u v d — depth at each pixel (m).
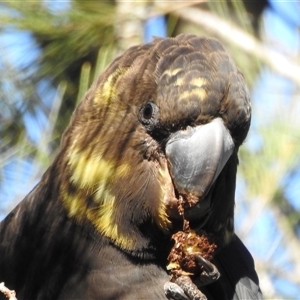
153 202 9.09
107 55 11.62
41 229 9.28
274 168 11.44
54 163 9.45
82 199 9.23
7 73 12.01
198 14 12.15
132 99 9.20
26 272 9.27
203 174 8.92
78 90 12.02
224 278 9.71
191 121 8.98
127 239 9.17
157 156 9.14
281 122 11.39
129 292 9.16
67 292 9.21
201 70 9.03
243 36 12.02
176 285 8.70
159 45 9.32
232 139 9.06
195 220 9.21
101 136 9.26
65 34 11.75
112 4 11.85
